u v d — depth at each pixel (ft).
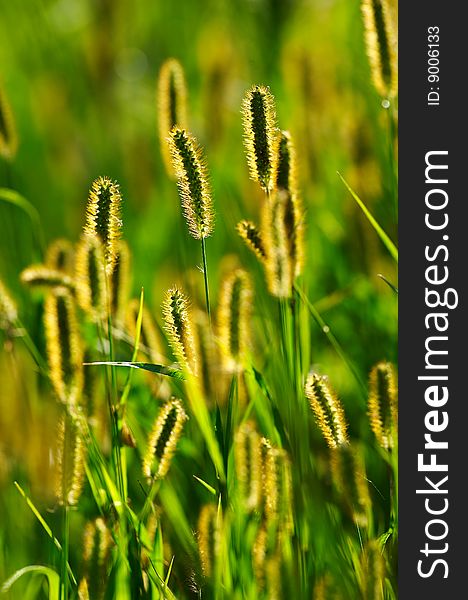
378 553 3.41
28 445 3.86
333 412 3.49
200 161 3.49
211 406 3.58
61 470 3.46
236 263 4.36
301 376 3.63
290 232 3.57
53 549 3.58
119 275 3.75
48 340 3.55
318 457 3.84
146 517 3.68
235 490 3.53
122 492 3.46
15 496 3.75
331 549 3.52
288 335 3.59
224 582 3.48
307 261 4.59
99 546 3.41
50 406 3.87
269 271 3.58
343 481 3.51
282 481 3.46
